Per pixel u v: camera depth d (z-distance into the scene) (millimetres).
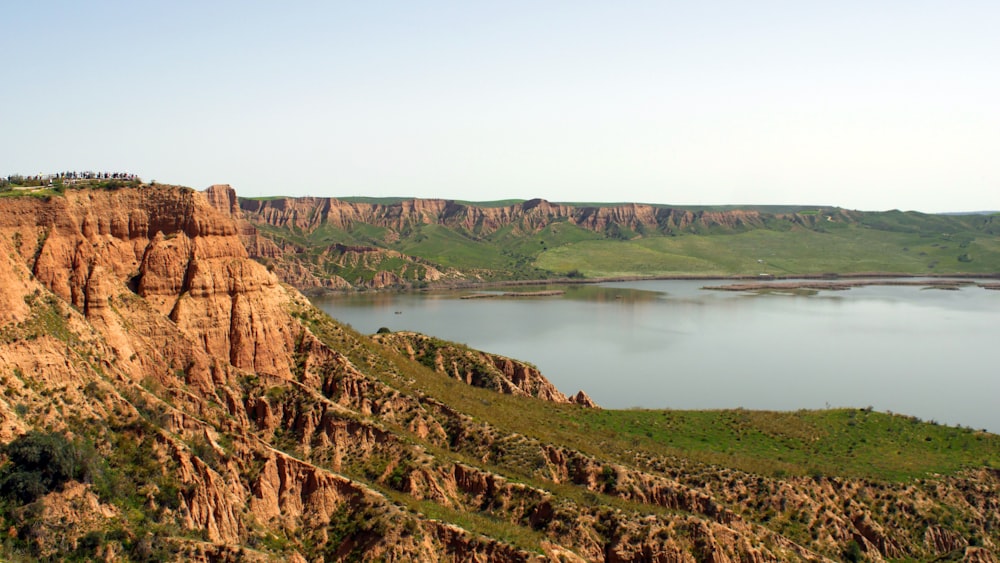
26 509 57281
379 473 86250
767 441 119062
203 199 95938
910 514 98750
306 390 93062
